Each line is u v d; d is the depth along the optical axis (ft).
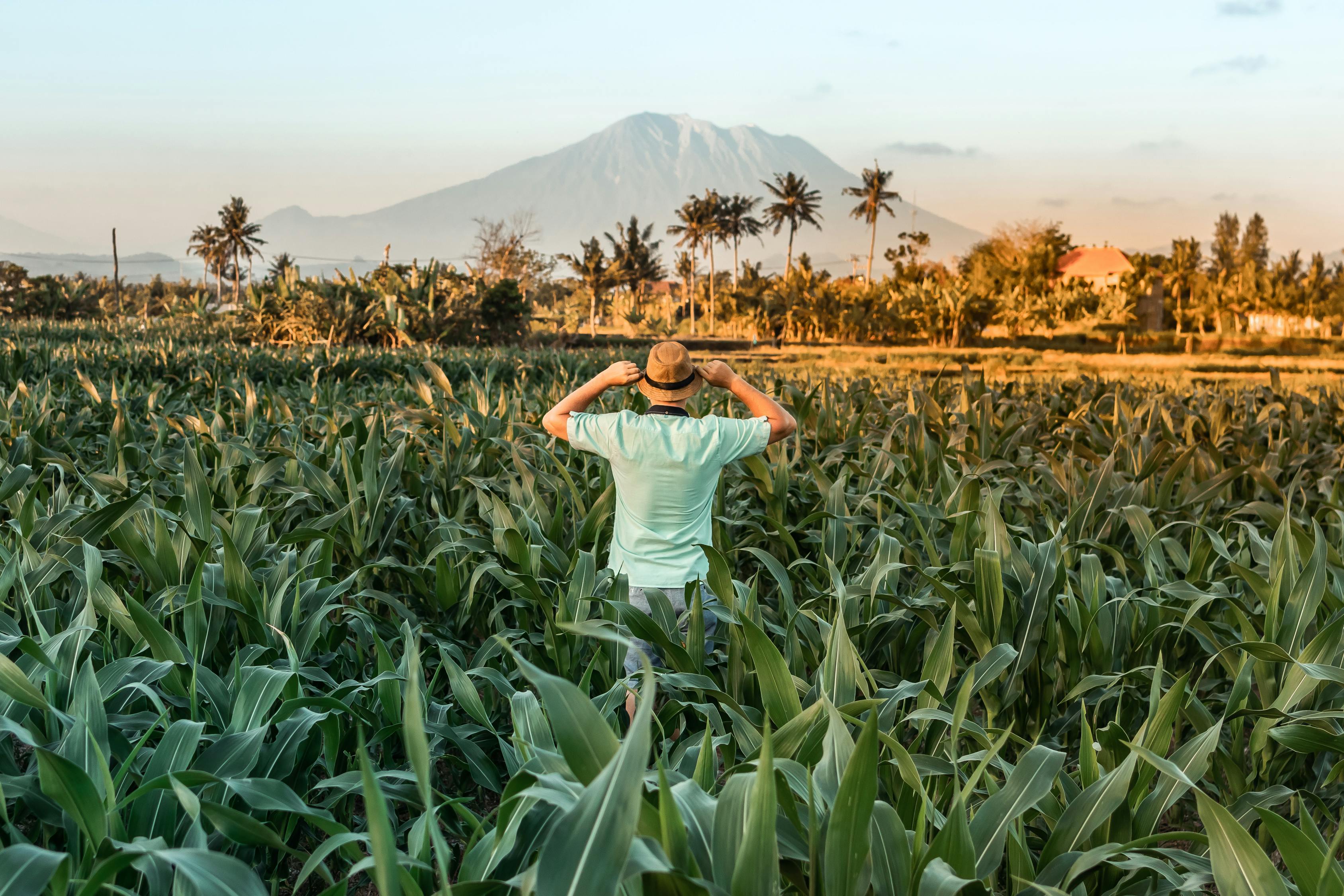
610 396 26.61
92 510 10.26
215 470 16.53
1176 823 9.59
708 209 366.43
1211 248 426.92
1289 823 5.14
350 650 10.41
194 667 7.34
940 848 5.16
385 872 4.08
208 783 5.96
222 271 453.17
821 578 12.13
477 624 12.51
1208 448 22.00
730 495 16.75
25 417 18.56
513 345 130.62
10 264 188.44
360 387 37.11
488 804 10.07
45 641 7.23
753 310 231.09
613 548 10.82
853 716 6.65
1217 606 12.19
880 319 216.74
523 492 14.01
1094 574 10.30
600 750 4.40
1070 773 9.43
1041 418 24.22
